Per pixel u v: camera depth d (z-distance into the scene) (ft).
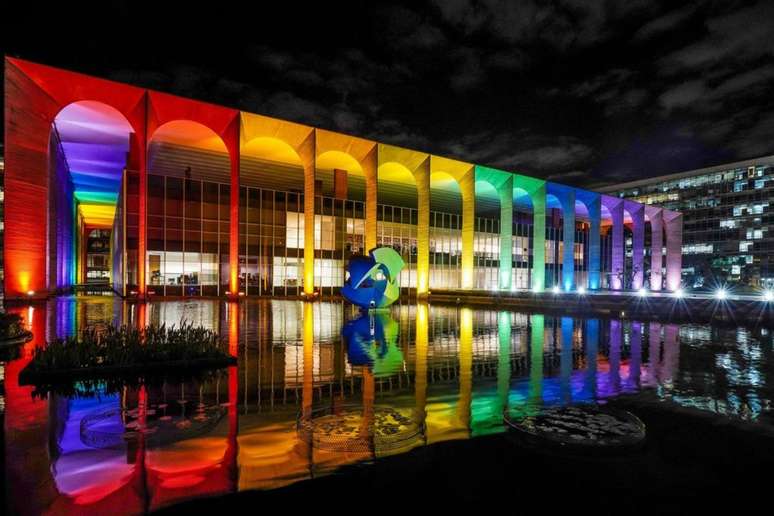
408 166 135.44
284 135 112.16
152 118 94.94
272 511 11.82
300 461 15.03
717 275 245.86
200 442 16.65
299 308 83.35
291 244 128.26
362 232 142.51
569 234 174.29
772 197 243.40
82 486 13.09
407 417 20.02
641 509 12.30
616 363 33.81
